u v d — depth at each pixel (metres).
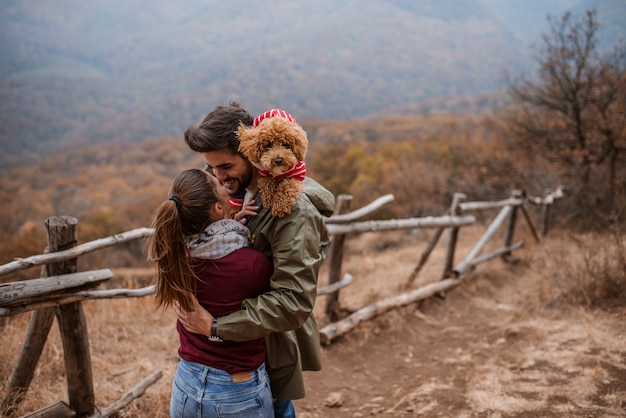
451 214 5.73
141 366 3.53
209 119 1.65
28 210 55.06
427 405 3.23
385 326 4.64
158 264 1.57
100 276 2.55
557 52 9.91
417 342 4.43
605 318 4.27
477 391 3.32
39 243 13.12
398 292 5.44
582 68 9.69
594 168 9.51
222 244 1.59
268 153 1.50
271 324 1.56
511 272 6.79
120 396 3.13
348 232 4.23
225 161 1.67
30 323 2.57
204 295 1.62
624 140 9.09
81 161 131.25
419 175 19.31
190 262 1.57
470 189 12.76
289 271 1.57
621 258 4.75
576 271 4.97
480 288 5.94
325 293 4.21
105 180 96.12
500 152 12.16
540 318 4.52
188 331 1.67
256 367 1.67
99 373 3.40
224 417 1.62
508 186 11.63
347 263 9.47
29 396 2.77
